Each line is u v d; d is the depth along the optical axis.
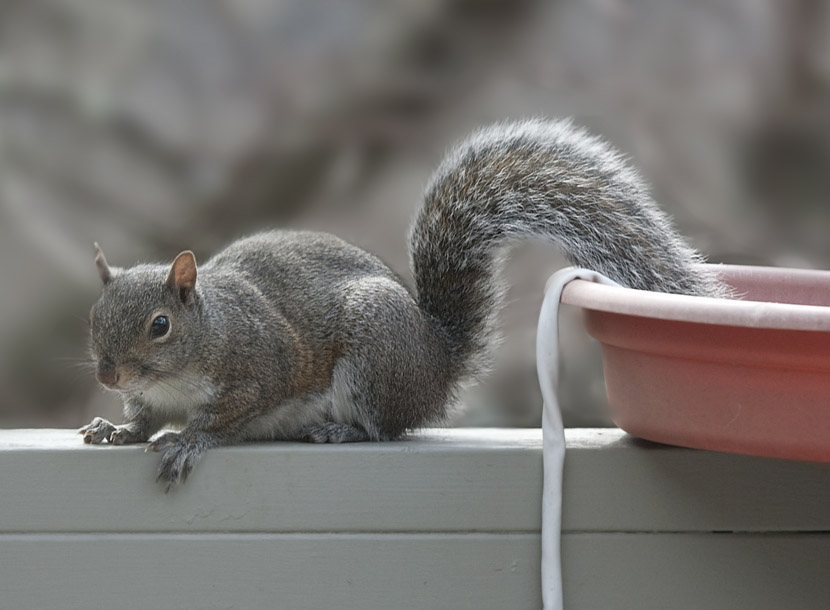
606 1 10.33
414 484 5.67
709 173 10.05
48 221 10.05
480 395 9.33
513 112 10.16
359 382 6.58
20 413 9.57
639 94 10.20
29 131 10.25
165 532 5.66
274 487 5.67
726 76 10.22
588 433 6.06
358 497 5.67
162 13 10.39
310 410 6.76
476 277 6.96
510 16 10.30
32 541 5.61
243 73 10.35
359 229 9.95
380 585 5.68
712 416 5.17
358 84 10.23
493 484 5.68
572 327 9.31
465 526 5.68
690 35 10.27
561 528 5.68
